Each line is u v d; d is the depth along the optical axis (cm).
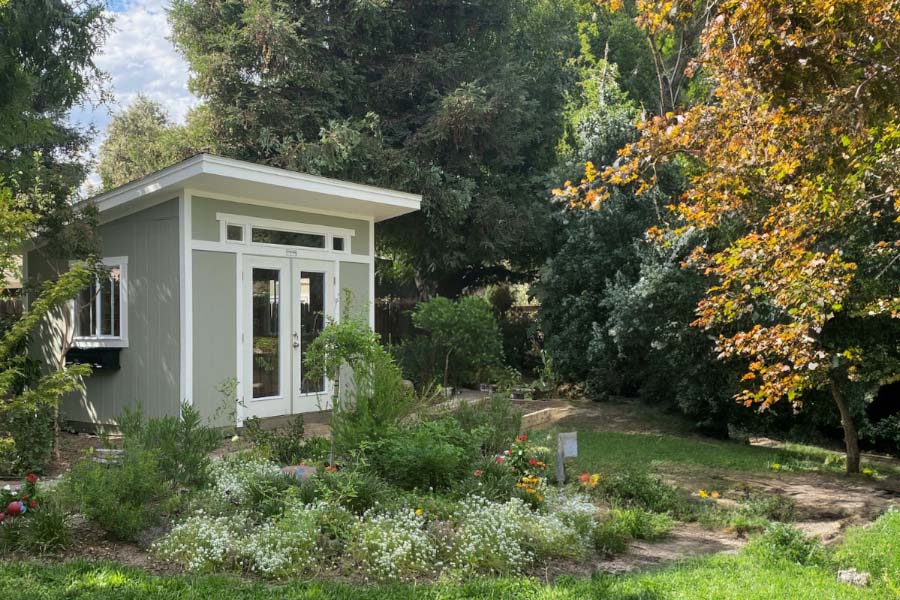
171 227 1021
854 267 562
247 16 1714
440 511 626
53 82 1486
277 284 1148
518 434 988
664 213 1605
